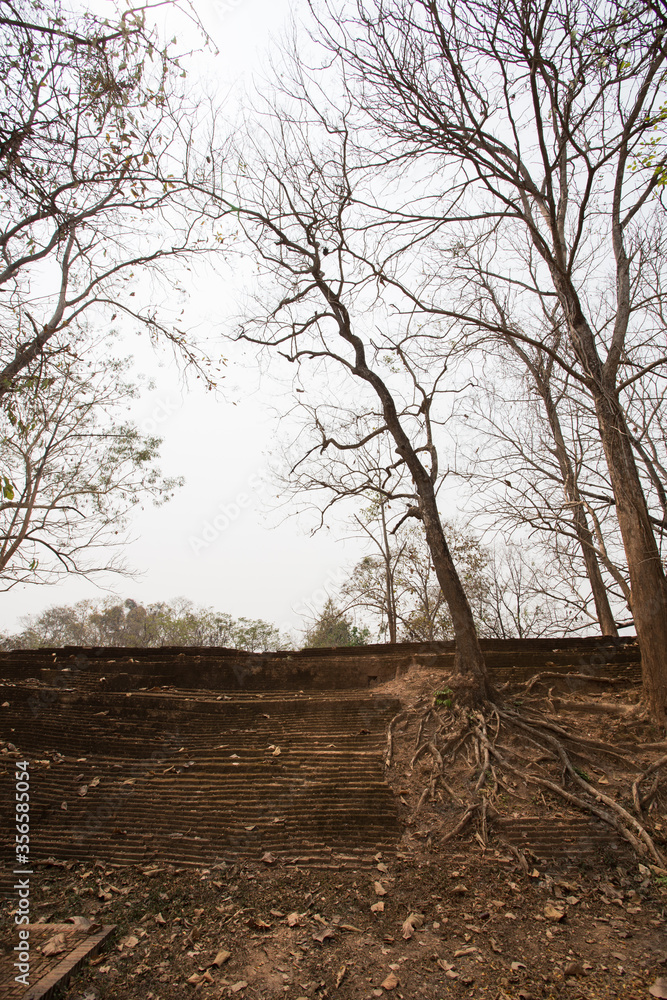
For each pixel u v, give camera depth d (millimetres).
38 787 9125
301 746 10234
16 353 7738
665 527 13180
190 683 12664
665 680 10375
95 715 11344
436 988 5328
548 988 5297
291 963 5668
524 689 11609
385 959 5723
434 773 9305
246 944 5957
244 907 6602
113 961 5637
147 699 11641
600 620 18016
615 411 11383
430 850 7914
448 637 23453
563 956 5758
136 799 8953
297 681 12773
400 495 12586
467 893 6875
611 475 11469
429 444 12875
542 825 8250
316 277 12531
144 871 7465
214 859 7754
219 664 12867
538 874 7250
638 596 10867
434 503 11914
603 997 5164
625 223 12445
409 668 12562
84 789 9109
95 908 6629
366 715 11031
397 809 8617
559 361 11508
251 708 11500
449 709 10672
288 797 8797
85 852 7914
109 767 9812
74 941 5852
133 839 8141
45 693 11719
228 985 5348
